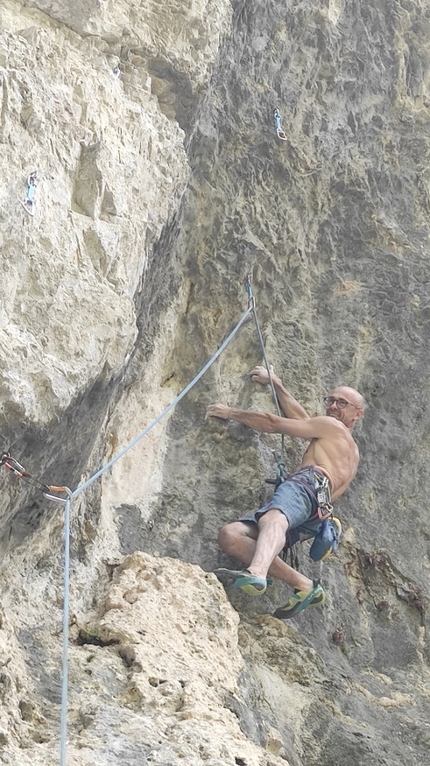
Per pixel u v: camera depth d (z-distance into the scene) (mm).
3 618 5387
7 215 5215
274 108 8938
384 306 8844
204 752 5129
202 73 7426
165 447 7621
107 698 5398
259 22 8961
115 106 6512
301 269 8781
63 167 5895
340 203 9195
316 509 6949
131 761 4895
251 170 8656
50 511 5781
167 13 7211
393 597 7562
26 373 5180
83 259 5848
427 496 8258
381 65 10031
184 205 8086
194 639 6090
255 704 6062
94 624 5973
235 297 8242
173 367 7980
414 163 9852
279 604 6996
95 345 5625
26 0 6398
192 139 8023
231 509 7352
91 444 5949
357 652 7148
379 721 6566
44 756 4762
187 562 6922
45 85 5820
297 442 7766
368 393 8367
